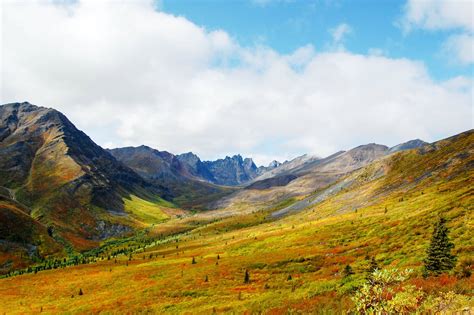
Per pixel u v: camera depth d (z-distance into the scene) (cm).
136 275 11288
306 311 3697
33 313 7919
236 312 4903
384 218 10950
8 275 16325
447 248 4062
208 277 8706
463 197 8762
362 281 4462
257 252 11838
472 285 2723
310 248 10075
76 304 8256
